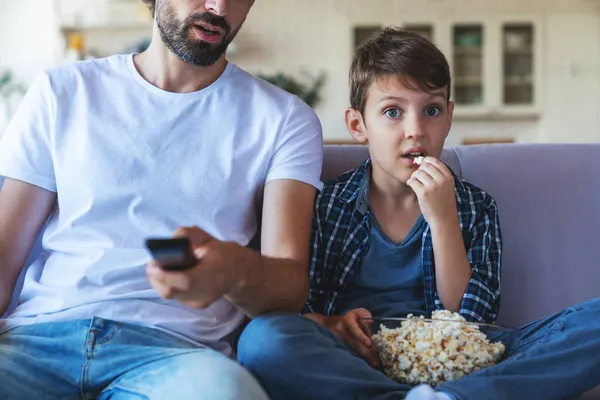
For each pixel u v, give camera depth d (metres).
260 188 1.36
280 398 1.07
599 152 1.69
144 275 1.24
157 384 1.03
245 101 1.36
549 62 6.96
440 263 1.43
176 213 1.28
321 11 6.80
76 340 1.14
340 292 1.52
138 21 6.59
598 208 1.65
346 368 1.10
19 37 6.66
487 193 1.59
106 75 1.35
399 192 1.53
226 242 1.04
